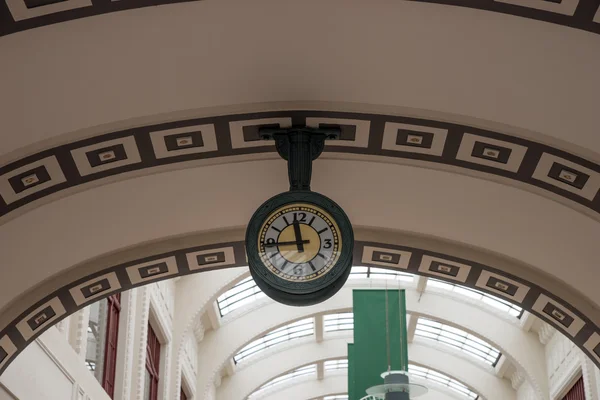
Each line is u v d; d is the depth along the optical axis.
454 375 32.59
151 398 22.12
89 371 15.80
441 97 9.09
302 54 8.59
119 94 8.85
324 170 10.59
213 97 9.13
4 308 11.29
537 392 27.56
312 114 9.49
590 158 9.48
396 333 18.61
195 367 27.48
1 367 11.62
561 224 10.76
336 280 8.54
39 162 9.55
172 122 9.48
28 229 10.54
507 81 8.71
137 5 7.71
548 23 7.89
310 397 35.78
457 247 11.98
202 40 8.31
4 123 8.88
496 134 9.59
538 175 10.09
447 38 8.28
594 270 11.27
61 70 8.38
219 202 11.00
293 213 8.78
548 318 12.52
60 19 7.73
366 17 8.10
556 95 8.76
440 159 10.19
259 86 9.02
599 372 21.44
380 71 8.80
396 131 9.79
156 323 22.16
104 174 10.11
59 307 11.94
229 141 9.91
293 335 32.44
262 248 8.67
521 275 11.96
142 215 10.96
